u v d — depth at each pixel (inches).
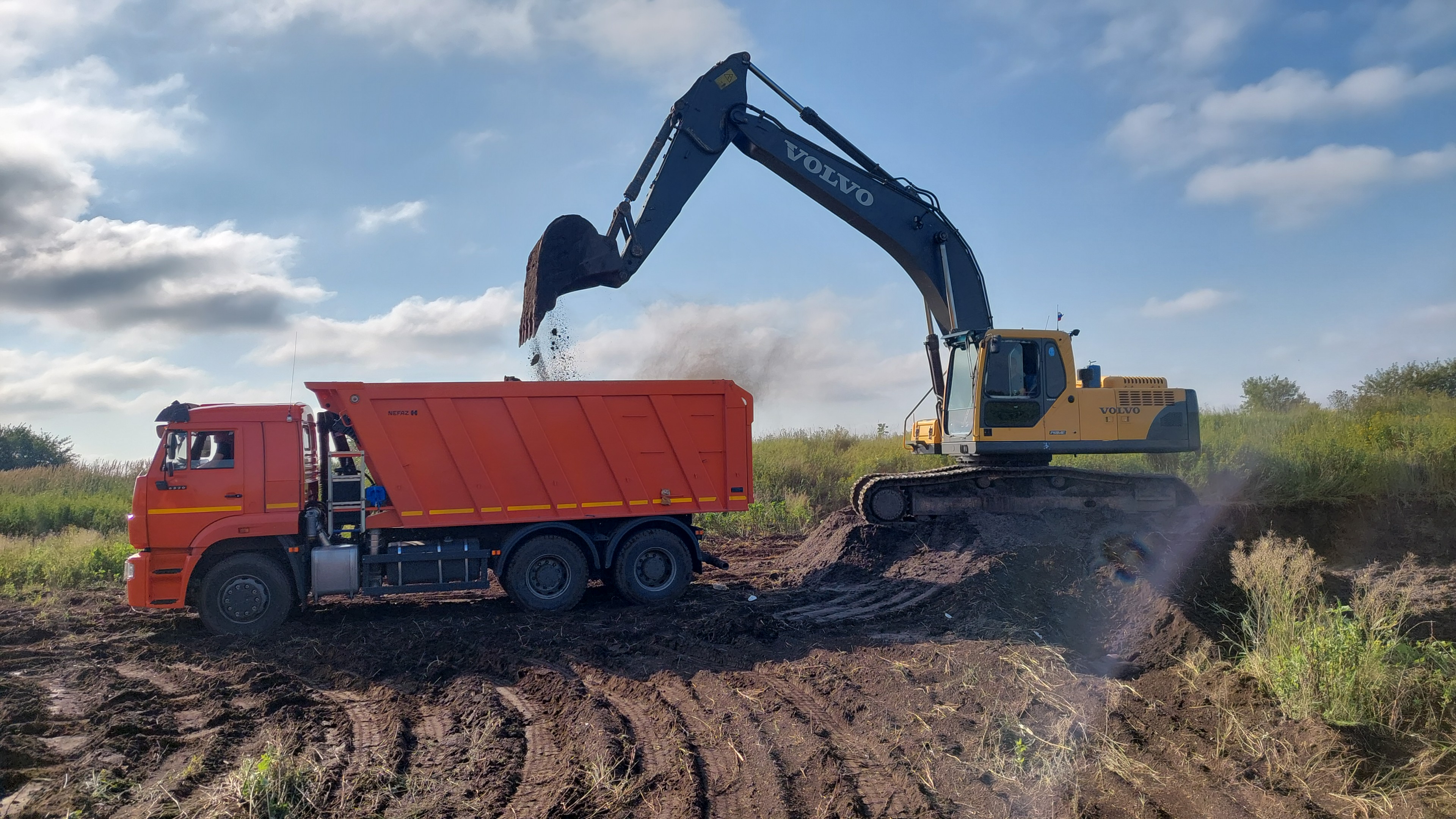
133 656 344.2
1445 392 960.9
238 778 209.3
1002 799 197.5
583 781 213.5
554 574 408.5
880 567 468.4
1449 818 186.7
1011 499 496.1
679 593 424.5
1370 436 618.8
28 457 1318.9
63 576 506.9
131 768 228.5
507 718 263.0
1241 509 511.2
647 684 288.7
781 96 491.5
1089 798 197.9
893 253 512.7
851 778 209.3
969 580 390.6
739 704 265.9
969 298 506.9
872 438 982.4
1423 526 507.5
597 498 416.2
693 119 473.4
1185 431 494.3
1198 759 217.9
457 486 399.2
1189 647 291.6
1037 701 260.4
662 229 463.2
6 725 255.6
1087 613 341.4
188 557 367.9
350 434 398.0
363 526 390.6
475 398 401.4
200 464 372.2
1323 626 260.1
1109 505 502.9
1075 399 482.9
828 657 311.9
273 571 374.9
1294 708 236.7
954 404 506.9
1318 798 197.9
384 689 298.2
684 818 190.5
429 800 206.8
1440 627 314.8
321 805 204.5
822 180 487.8
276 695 287.7
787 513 700.0
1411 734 226.1
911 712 255.4
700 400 429.1
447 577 398.9
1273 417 728.3
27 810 199.5
